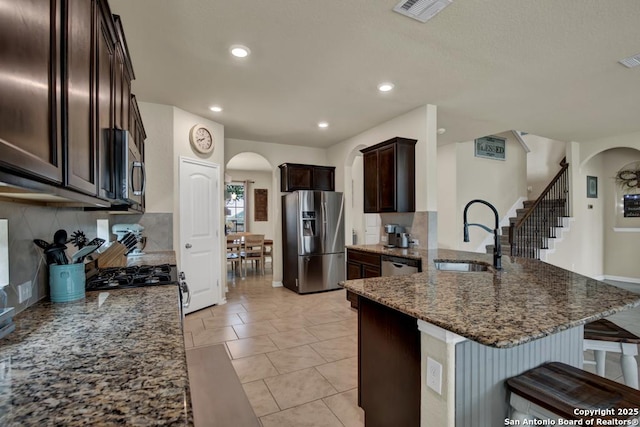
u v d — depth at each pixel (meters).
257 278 6.55
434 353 1.28
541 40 2.45
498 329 1.09
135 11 2.08
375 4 2.03
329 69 2.91
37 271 1.48
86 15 1.13
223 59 2.73
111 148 1.50
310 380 2.46
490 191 6.47
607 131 5.07
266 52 2.62
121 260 2.66
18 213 1.30
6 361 0.90
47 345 1.02
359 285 1.77
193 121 4.16
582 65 2.85
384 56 2.69
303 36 2.39
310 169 5.74
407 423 1.45
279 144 5.87
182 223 3.96
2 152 0.58
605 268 6.46
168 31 2.31
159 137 3.77
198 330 3.50
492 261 2.67
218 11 2.09
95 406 0.68
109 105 1.47
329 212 5.41
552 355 1.58
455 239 5.73
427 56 2.69
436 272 2.21
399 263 3.47
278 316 4.00
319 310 4.27
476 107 3.90
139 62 2.77
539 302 1.41
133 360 0.91
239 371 2.59
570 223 5.80
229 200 9.32
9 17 0.63
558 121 4.50
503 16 2.15
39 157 0.75
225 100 3.67
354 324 3.71
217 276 4.51
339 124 4.59
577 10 2.09
